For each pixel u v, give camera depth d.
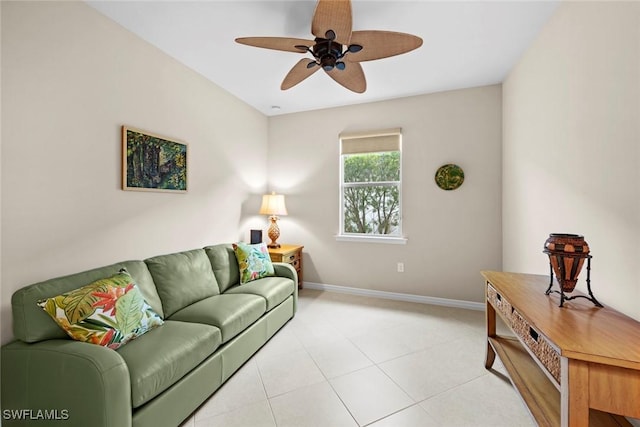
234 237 3.46
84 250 1.86
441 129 3.33
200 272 2.44
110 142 2.02
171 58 2.54
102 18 1.96
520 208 2.56
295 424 1.54
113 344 1.46
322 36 1.64
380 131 3.56
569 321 1.20
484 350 2.33
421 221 3.45
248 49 2.44
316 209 3.97
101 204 1.97
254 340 2.23
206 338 1.70
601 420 1.24
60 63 1.72
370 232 3.79
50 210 1.68
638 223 1.25
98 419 1.19
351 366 2.10
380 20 2.03
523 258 2.49
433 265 3.41
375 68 2.75
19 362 1.31
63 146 1.74
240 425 1.53
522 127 2.50
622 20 1.33
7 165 1.50
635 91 1.26
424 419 1.58
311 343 2.45
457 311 3.19
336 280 3.89
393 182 3.65
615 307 1.39
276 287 2.68
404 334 2.62
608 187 1.44
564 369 1.00
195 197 2.85
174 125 2.58
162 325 1.79
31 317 1.39
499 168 3.11
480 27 2.11
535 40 2.24
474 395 1.78
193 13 1.97
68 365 1.23
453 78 2.97
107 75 1.99
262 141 4.06
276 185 4.16
